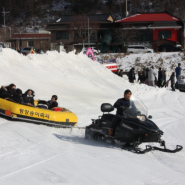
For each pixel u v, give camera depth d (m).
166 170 6.00
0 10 132.12
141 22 58.47
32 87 16.12
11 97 10.52
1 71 16.67
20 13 129.00
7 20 125.19
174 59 43.72
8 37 69.81
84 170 5.59
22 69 18.14
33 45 68.69
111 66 28.09
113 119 7.86
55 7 131.00
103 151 7.29
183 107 16.80
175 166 6.36
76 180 5.03
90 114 12.86
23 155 6.34
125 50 53.94
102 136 8.44
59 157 6.38
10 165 5.67
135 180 5.20
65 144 7.76
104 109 8.12
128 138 7.43
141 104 7.82
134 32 56.56
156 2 123.69
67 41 62.72
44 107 10.70
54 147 7.27
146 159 6.81
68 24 62.06
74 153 6.84
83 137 9.02
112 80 22.53
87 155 6.74
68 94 16.61
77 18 61.88
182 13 113.56
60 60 21.61
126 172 5.63
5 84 15.12
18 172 5.31
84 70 22.12
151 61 44.00
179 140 9.38
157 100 18.80
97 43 54.81
